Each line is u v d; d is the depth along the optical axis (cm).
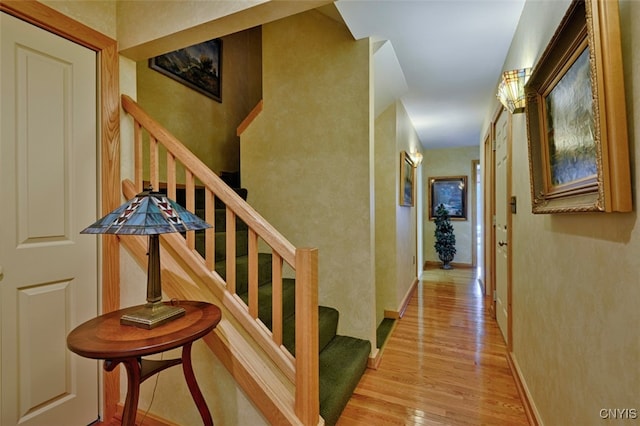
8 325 135
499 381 209
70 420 156
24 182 140
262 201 258
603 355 97
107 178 167
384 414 176
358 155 229
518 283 209
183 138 286
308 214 244
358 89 228
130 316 117
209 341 144
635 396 80
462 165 618
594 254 103
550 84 132
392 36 219
